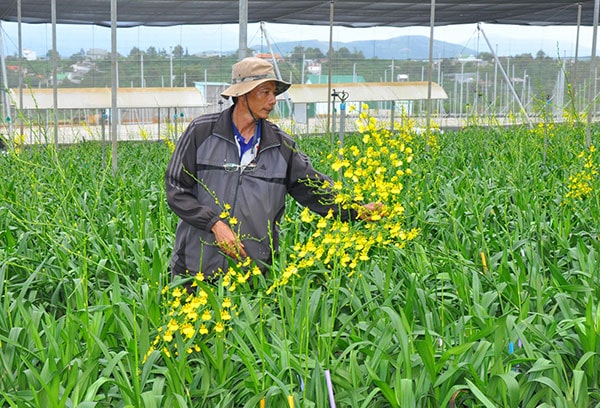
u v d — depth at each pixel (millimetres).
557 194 6895
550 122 11984
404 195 5711
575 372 3207
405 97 31484
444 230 5355
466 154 11594
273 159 4035
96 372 3363
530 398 3363
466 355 3387
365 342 3340
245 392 3258
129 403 3131
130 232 5785
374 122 3436
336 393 3266
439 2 25094
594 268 4262
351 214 4016
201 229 3902
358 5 25562
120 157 12992
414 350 3453
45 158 9570
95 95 29984
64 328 3684
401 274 4195
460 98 35375
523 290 4270
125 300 3883
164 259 4816
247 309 3615
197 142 4016
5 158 9148
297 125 31047
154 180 9203
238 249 3779
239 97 3947
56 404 2939
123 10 25625
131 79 33406
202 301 3105
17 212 6031
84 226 5824
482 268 4438
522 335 3414
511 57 37219
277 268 4227
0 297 4055
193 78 34188
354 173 3445
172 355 3496
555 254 4988
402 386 3025
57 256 4754
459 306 4191
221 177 3996
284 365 3211
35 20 28766
